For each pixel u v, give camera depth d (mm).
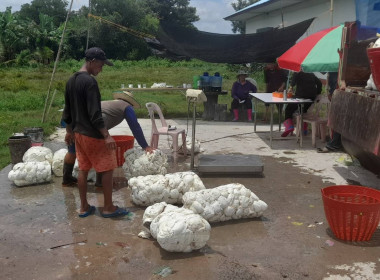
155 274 3121
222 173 5680
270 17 20797
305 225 4039
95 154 4070
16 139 5965
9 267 3246
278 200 4738
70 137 4793
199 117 11477
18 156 6004
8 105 12477
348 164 6191
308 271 3174
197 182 4555
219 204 4004
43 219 4172
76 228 3955
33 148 5715
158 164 5234
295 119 8539
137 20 47094
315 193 4984
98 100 3977
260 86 18828
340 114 5641
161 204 3795
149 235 3727
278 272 3156
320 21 15328
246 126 9789
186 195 4008
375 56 4617
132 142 6062
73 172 5254
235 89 10797
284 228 3969
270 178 5574
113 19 45094
